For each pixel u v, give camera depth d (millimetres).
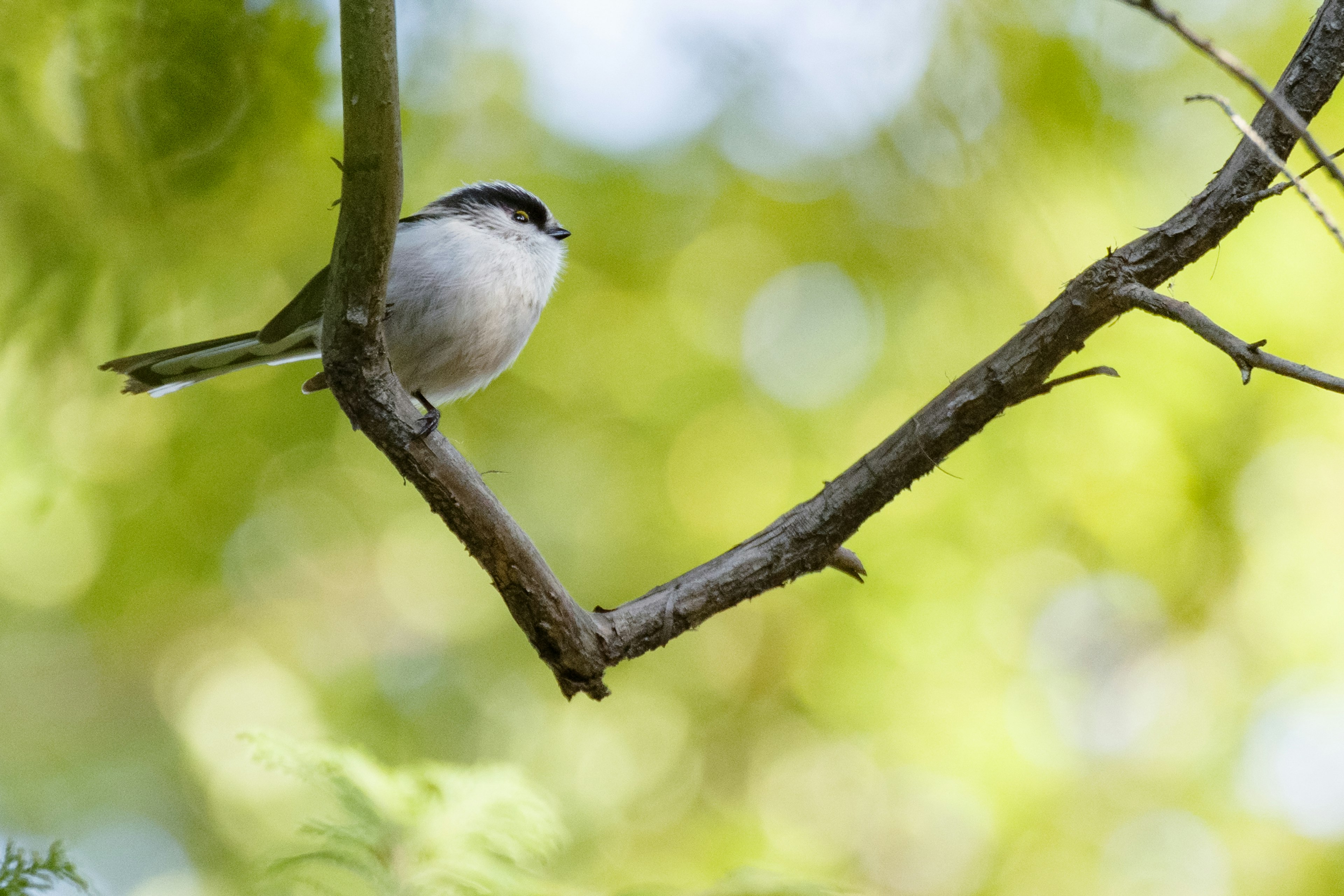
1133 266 4359
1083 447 10289
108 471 9961
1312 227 9922
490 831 4504
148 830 12398
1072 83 9539
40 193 5746
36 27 5414
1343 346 9820
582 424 12500
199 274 6711
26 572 10781
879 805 10891
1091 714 10523
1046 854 9820
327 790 4516
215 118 5691
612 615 4902
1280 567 10133
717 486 11977
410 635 12891
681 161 11812
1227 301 10070
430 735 12078
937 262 10836
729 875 4395
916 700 10508
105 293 6148
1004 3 9633
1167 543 10172
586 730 12133
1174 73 9977
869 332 11477
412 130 9586
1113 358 10227
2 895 3719
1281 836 9688
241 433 10242
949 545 10555
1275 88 4426
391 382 4695
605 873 10180
